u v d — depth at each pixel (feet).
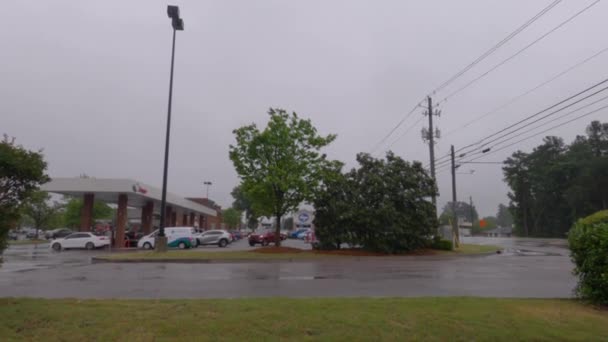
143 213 146.51
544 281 39.50
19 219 23.47
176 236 110.01
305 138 80.89
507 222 517.14
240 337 17.38
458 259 73.92
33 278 41.96
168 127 76.59
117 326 18.42
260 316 20.03
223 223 320.29
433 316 20.68
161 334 17.57
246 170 80.43
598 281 24.52
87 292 31.71
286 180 76.59
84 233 108.68
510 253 93.97
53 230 209.97
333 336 17.71
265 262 65.26
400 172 83.56
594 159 198.49
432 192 84.84
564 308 23.58
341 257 72.18
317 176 81.25
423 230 82.38
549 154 242.58
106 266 57.52
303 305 22.58
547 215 241.14
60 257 79.20
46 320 19.26
